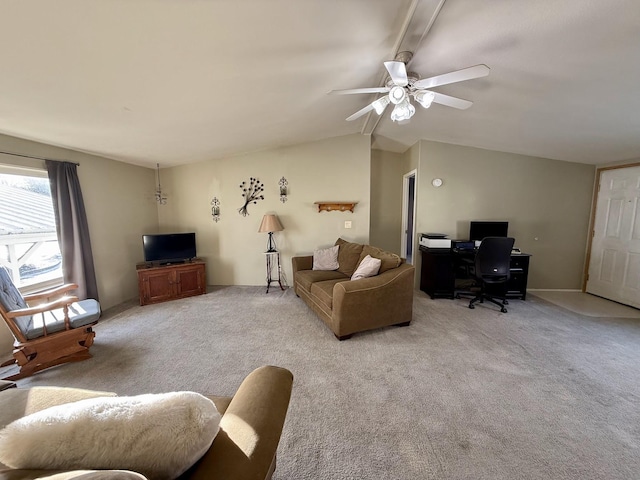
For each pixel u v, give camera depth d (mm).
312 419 1648
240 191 4535
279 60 1982
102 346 2564
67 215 3047
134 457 597
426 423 1619
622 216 3830
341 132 4305
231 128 3236
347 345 2578
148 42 1546
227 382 2020
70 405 650
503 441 1493
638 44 1688
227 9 1394
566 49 1830
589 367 2201
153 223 4543
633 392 1896
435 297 4000
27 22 1260
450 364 2248
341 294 2604
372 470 1322
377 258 3182
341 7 1529
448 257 3914
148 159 3971
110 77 1831
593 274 4207
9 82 1721
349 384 1988
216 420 706
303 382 2014
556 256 4359
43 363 2154
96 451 585
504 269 3461
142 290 3695
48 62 1577
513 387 1949
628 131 2898
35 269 2967
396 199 5684
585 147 3535
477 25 1720
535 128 3189
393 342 2633
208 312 3441
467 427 1590
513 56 1996
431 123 3576
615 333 2822
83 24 1328
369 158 4461
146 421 625
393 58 2109
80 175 3305
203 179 4551
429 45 1955
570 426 1598
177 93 2201
